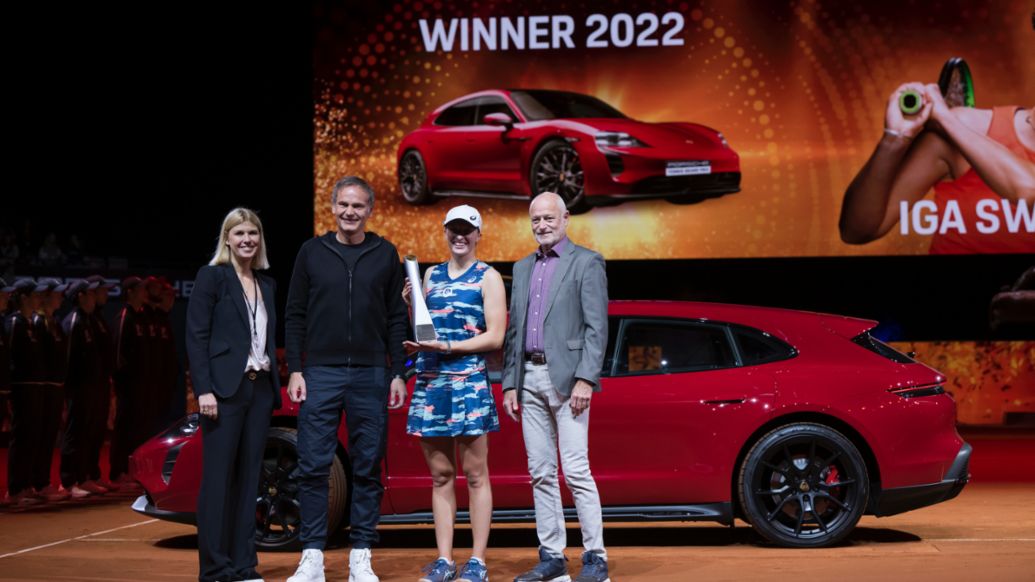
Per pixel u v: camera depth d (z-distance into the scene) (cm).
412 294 468
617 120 1287
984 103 1318
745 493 555
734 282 1403
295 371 478
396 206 1366
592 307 471
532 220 484
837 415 555
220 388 458
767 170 1334
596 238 1337
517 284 489
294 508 568
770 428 562
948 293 1380
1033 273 1343
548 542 476
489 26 1352
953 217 1325
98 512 755
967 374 1403
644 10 1337
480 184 1319
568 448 472
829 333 579
